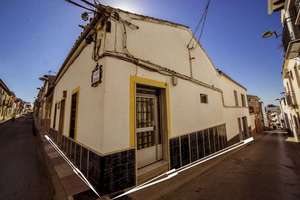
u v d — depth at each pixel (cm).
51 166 446
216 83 864
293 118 1409
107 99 296
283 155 732
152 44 454
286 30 688
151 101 436
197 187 354
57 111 825
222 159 622
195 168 470
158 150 430
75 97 512
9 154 602
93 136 322
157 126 441
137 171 356
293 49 595
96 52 353
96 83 327
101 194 269
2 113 2877
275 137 1596
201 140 586
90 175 317
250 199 303
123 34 370
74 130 468
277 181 396
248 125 1450
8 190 312
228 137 900
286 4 663
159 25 498
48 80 1475
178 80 509
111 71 311
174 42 557
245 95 1561
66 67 706
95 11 322
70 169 411
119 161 301
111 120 297
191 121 544
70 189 296
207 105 684
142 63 380
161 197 305
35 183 344
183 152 477
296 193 329
